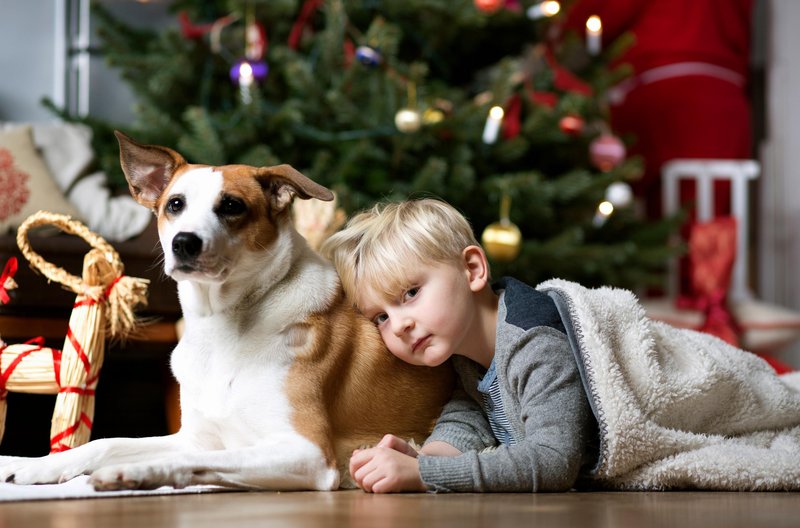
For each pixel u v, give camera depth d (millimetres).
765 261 5129
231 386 1518
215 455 1386
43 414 3172
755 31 5293
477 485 1400
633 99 4809
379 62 3344
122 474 1273
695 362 1649
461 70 4098
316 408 1517
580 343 1531
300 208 2369
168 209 1581
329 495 1374
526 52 4020
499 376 1568
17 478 1404
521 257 3398
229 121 3334
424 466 1411
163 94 3557
